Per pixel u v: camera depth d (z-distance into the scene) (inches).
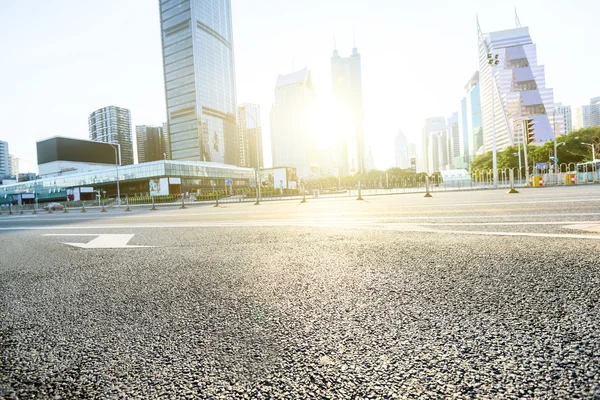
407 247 154.0
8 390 52.3
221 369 55.9
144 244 208.8
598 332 61.1
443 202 482.9
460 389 46.6
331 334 67.0
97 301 97.4
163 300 95.1
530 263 113.7
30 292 111.2
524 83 4291.3
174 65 4687.5
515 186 1218.6
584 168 1390.3
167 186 2506.2
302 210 486.6
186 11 4579.2
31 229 382.0
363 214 349.4
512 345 58.1
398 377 50.6
